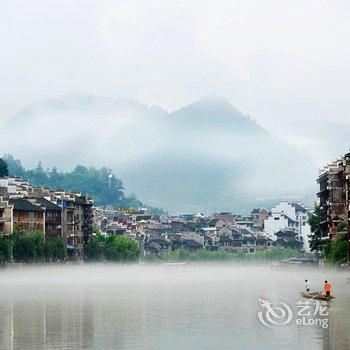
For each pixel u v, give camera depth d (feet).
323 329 395.55
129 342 362.53
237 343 357.20
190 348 346.54
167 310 496.23
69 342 363.56
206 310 495.00
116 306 526.16
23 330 402.52
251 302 549.13
